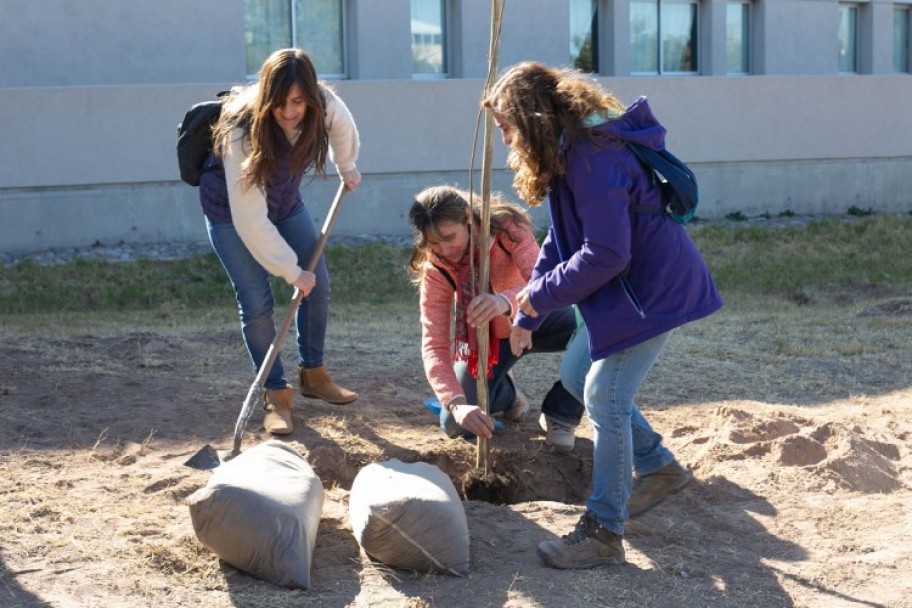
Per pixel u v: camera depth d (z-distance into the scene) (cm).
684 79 1523
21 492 416
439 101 1388
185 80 1338
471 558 371
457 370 491
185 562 356
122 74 1305
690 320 339
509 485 456
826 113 1602
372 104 1358
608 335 339
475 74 1493
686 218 342
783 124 1580
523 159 330
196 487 425
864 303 993
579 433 534
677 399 600
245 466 374
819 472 453
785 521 412
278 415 499
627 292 336
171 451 474
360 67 1431
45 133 1219
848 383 649
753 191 1580
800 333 820
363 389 602
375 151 1364
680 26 1669
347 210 1355
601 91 338
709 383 644
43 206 1229
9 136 1205
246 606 330
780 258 1291
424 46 1491
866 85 1622
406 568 357
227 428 508
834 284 1138
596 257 323
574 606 337
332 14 1442
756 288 1135
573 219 338
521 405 538
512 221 440
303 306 521
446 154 1398
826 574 364
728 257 1293
